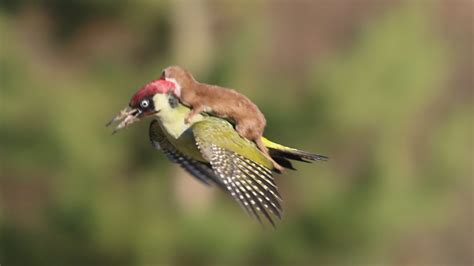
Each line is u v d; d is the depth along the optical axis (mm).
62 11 22109
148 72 21516
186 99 9633
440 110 23734
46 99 20578
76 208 20641
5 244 21766
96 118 20797
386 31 20828
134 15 21891
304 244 21141
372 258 21312
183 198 21391
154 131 10469
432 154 21906
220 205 21656
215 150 9141
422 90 20797
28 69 20828
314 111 20594
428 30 21281
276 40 32375
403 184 20984
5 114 20422
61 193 20844
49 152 20500
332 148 21062
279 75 22547
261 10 22516
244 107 9492
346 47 21734
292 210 21281
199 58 22297
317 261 21266
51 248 21516
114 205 20797
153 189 21250
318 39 33000
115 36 22562
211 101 9562
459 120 22266
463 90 30000
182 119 9625
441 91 24125
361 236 20969
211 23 22609
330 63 20906
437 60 20953
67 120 20438
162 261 20844
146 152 21406
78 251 21266
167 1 22062
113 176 21094
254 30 21281
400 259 27812
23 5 22172
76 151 20406
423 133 22031
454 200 22688
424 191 21578
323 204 20906
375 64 20609
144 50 22672
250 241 20906
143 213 21047
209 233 20469
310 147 20906
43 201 22297
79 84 21172
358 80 20578
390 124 20766
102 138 20750
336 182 21094
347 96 20469
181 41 22344
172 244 20766
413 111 20953
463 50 32344
